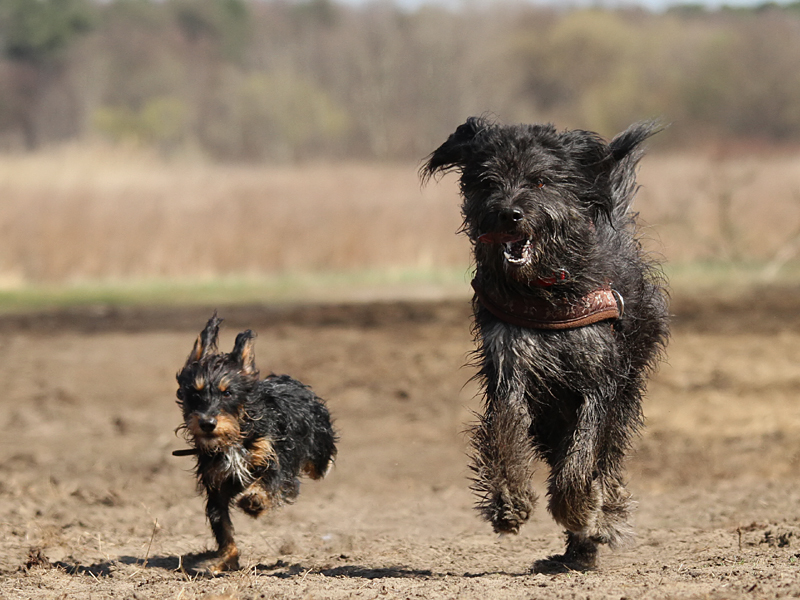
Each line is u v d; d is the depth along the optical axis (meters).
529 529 9.60
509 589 6.64
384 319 20.92
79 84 93.31
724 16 105.69
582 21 95.25
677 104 80.31
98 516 9.78
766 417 13.37
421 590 6.68
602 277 7.41
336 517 10.03
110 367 16.72
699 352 17.12
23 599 6.87
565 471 7.22
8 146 81.50
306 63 91.88
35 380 15.85
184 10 116.88
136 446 12.53
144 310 22.64
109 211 29.09
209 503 8.16
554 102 94.50
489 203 7.08
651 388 14.98
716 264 27.52
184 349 18.03
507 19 95.38
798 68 78.75
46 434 13.02
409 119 84.50
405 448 12.50
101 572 7.85
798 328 18.91
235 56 111.12
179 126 85.19
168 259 27.69
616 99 83.62
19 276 26.50
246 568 7.79
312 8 117.12
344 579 7.27
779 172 35.66
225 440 7.84
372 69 85.56
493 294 7.36
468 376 15.88
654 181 32.34
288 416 8.34
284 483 8.27
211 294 25.00
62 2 108.06
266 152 83.06
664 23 100.06
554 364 7.28
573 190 7.34
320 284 26.38
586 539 7.84
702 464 11.55
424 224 29.38
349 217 29.62
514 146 7.24
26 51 102.44
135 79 95.94
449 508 10.34
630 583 6.64
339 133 84.69
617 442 7.76
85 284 26.56
